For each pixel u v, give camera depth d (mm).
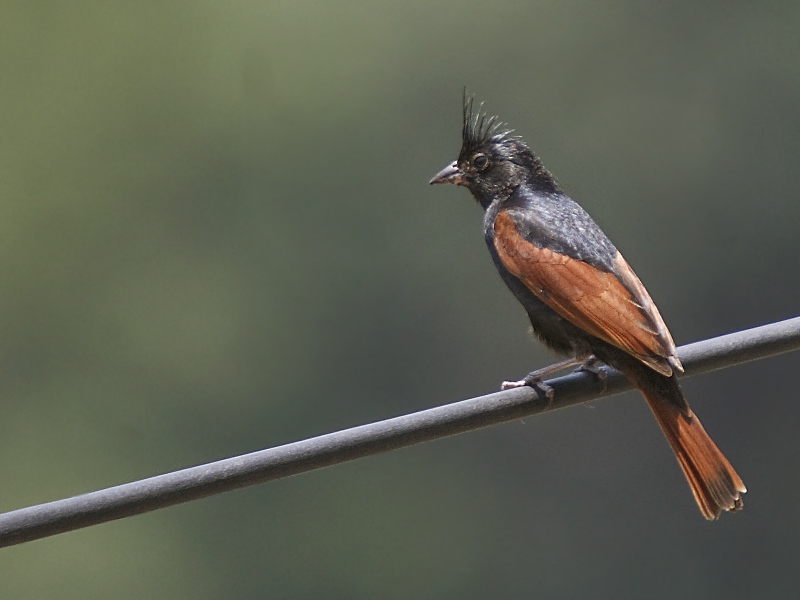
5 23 20359
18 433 18688
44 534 5445
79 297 19328
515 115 19078
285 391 18125
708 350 6594
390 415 17844
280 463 5637
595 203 18766
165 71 19797
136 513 5527
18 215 19656
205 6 19750
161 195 19500
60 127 20078
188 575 17422
